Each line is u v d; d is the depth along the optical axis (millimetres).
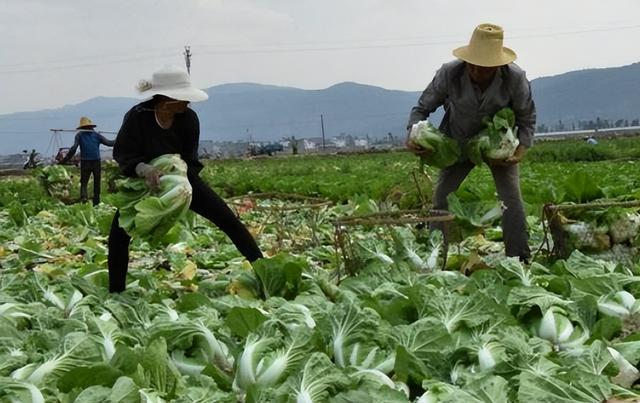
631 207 9102
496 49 8805
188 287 8602
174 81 7703
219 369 5266
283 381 4805
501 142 9086
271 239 13125
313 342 5004
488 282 6887
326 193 22047
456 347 5234
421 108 9531
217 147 185625
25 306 6648
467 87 9141
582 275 7391
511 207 9406
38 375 4816
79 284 7539
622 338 5965
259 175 37781
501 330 5434
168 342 5422
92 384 4449
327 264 10750
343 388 4500
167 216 7590
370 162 49250
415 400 4684
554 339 5773
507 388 4461
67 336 5102
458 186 9672
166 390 4516
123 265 8016
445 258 8430
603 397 4449
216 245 13102
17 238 14367
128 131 7734
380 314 6016
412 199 12164
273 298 6559
